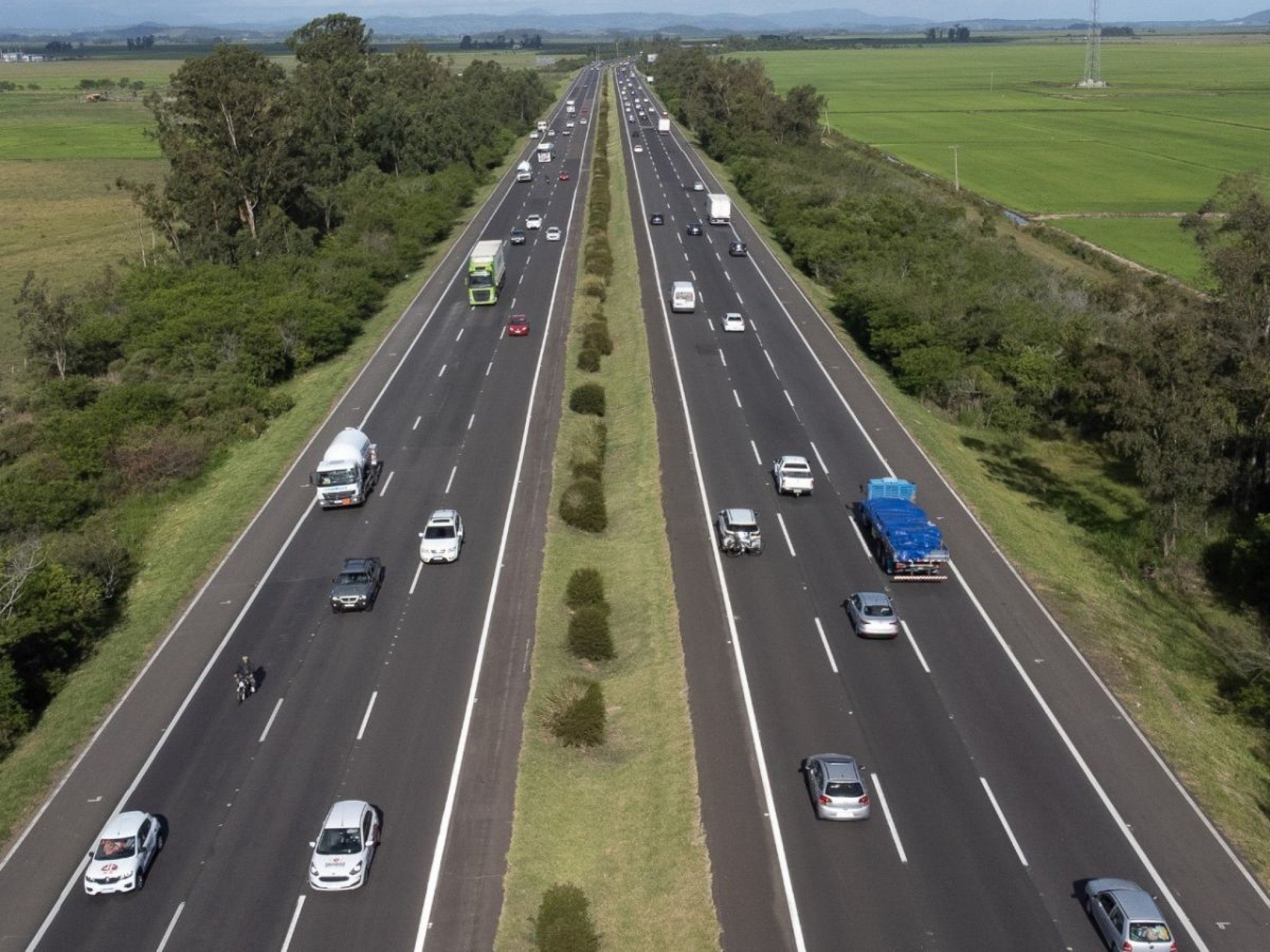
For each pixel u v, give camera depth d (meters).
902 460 66.94
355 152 155.50
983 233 125.44
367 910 32.72
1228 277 61.91
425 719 41.84
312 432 73.00
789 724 41.00
